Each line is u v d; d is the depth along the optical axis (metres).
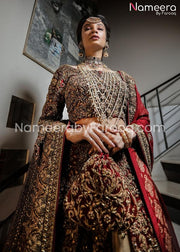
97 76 0.69
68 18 1.55
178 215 0.96
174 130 1.87
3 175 0.81
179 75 1.90
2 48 0.84
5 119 0.85
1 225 0.78
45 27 1.20
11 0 0.92
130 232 0.40
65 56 1.43
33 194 0.52
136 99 0.75
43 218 0.44
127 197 0.42
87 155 0.56
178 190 1.13
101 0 2.55
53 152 0.55
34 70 1.07
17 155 0.90
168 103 1.98
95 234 0.45
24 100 0.97
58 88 0.71
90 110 0.60
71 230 0.47
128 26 2.39
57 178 0.50
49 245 0.41
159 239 0.42
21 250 0.43
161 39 2.21
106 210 0.39
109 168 0.45
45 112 0.71
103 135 0.52
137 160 0.59
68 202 0.43
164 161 1.51
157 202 0.52
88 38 0.81
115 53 2.35
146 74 2.14
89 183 0.43
